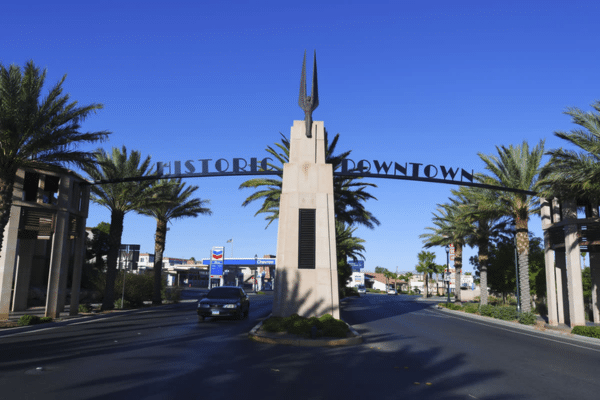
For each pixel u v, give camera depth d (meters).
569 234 24.47
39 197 21.95
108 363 9.62
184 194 36.66
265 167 21.77
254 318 23.55
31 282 34.38
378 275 149.50
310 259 19.17
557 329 23.81
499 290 47.28
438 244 52.44
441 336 17.69
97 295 38.69
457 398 7.59
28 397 6.67
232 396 7.11
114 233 29.05
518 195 28.78
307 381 8.45
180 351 11.61
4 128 17.75
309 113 20.67
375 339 15.66
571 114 21.73
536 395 8.05
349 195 32.03
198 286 100.19
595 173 20.33
